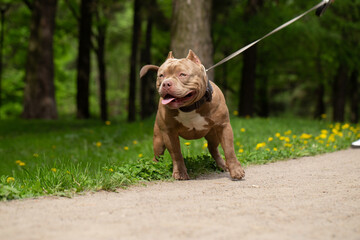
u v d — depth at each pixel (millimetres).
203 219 2918
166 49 24094
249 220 2902
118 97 41125
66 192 3955
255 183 4559
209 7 10805
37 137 11570
